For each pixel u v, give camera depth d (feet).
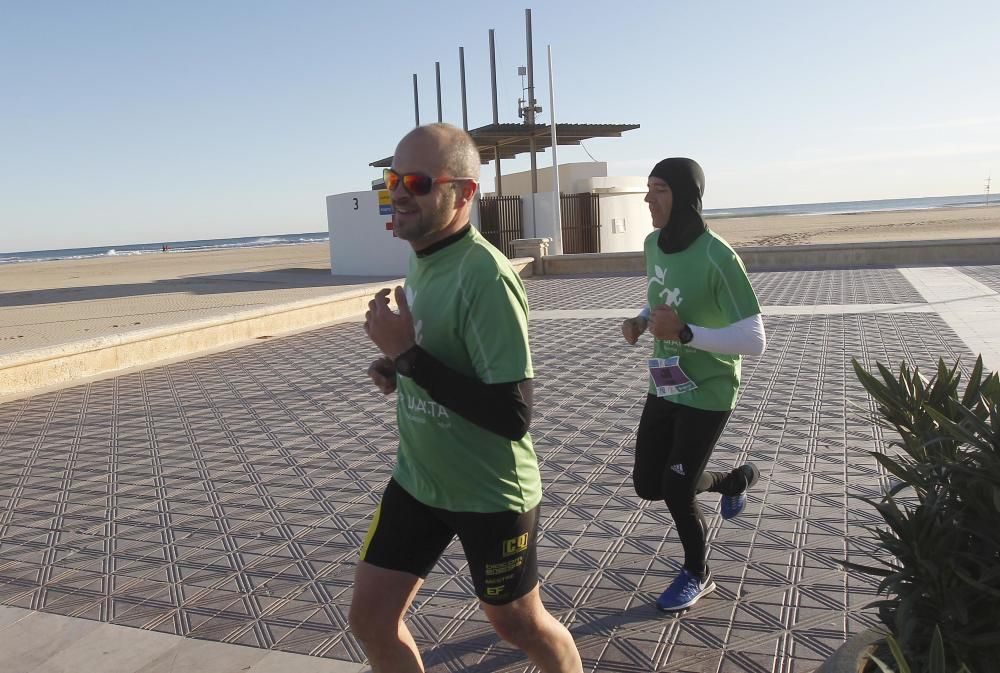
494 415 6.75
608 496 16.28
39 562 14.12
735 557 13.02
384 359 7.96
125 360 33.01
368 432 22.06
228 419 24.18
